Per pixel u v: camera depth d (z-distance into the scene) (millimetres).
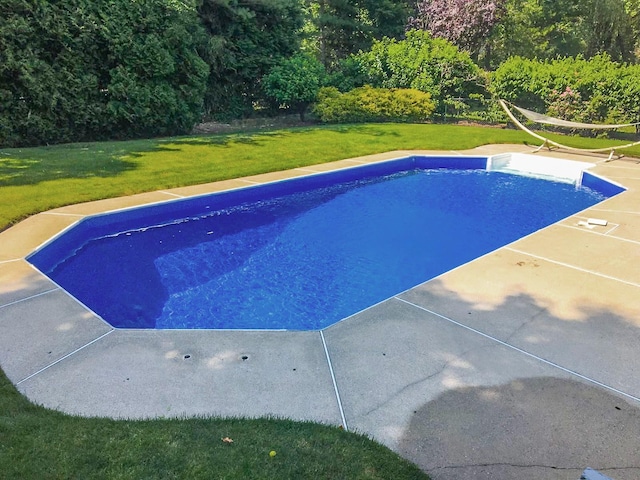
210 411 2451
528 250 4969
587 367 2863
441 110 16469
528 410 2467
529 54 24016
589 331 3305
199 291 4777
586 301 3775
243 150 10172
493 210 7676
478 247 6148
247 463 2021
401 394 2613
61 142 11148
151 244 5996
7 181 7102
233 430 2268
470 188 8992
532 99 14891
